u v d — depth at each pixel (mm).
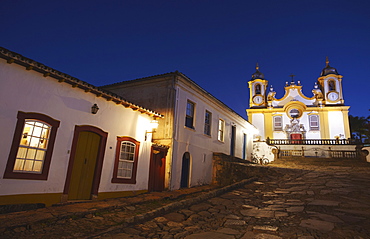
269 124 34250
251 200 8188
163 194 10414
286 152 28016
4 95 6312
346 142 29922
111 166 9125
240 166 14375
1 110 6230
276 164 21938
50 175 7207
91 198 8375
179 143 12484
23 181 6566
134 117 10336
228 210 7043
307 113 33469
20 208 6422
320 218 5840
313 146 29375
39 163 7043
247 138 23328
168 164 11719
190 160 13336
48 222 5715
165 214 6676
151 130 11148
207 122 15820
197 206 7465
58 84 7613
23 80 6734
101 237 5020
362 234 4789
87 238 4906
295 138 32812
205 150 14961
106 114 9117
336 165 20297
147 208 7859
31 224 5441
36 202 6801
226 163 15023
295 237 4781
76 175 8047
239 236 4988
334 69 34781
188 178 13133
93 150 8633
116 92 14500
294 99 34781
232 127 20078
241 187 10406
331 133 32031
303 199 7871
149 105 13070
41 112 7082
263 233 5086
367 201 7324
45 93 7234
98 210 6922
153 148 11086
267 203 7664
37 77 7070
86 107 8406
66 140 7707
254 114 35188
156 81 13180
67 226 5617
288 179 11859
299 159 23781
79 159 8164
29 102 6820
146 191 10547
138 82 13617
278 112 34469
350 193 8344
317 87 34375
